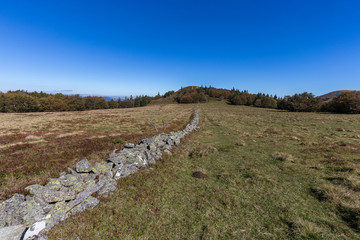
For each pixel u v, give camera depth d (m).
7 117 44.91
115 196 6.27
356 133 19.20
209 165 10.48
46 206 4.95
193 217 5.33
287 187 7.23
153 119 41.34
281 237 4.42
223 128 26.44
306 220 4.98
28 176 7.71
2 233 4.02
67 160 10.49
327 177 7.93
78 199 5.61
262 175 8.48
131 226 4.79
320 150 12.62
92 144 14.88
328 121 30.47
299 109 64.69
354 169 8.23
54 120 39.00
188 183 7.86
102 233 4.43
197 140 18.09
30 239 3.91
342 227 4.66
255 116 45.06
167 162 10.72
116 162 8.58
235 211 5.64
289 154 11.73
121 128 27.84
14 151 13.09
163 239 4.38
